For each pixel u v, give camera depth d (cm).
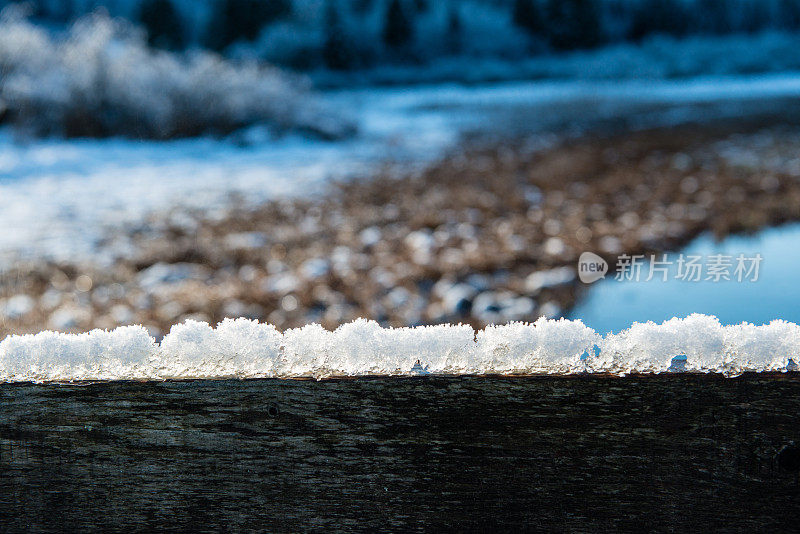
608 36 5306
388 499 116
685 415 113
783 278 504
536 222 740
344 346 116
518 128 1878
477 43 5053
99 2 5781
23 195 972
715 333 114
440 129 1947
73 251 643
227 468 117
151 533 118
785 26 5197
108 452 116
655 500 114
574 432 114
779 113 1962
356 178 1098
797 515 113
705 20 5228
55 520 117
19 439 116
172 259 611
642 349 115
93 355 116
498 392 114
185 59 2020
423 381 114
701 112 2102
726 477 113
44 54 1653
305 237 685
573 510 115
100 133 1623
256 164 1322
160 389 116
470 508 115
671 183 952
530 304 475
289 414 115
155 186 1056
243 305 486
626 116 2088
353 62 4619
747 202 800
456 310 471
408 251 629
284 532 117
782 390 112
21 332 428
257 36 5047
